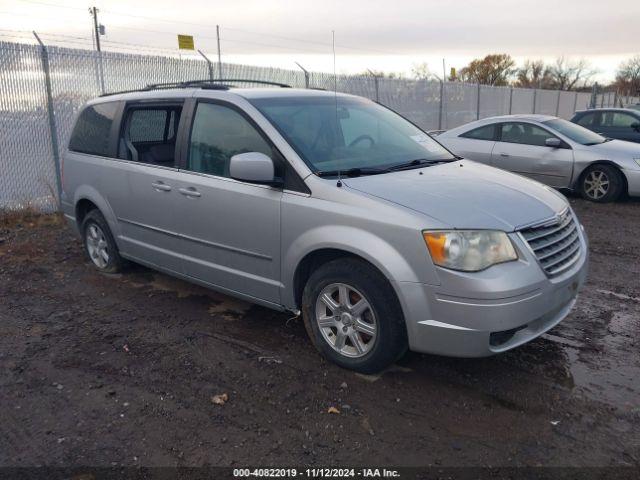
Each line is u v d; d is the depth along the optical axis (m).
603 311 4.83
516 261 3.33
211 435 3.16
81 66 8.88
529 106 24.81
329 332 3.90
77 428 3.24
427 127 17.39
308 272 4.02
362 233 3.50
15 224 8.01
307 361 3.98
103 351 4.19
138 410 3.41
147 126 5.15
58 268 6.16
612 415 3.29
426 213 3.37
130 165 5.16
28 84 8.33
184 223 4.66
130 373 3.86
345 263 3.64
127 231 5.38
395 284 3.38
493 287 3.19
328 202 3.69
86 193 5.74
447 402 3.45
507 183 4.05
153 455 2.99
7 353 4.17
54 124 8.66
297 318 4.73
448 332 3.29
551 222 3.61
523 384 3.65
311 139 4.15
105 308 5.03
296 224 3.83
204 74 10.53
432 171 4.21
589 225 8.04
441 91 17.86
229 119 4.39
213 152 4.45
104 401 3.52
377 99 14.89
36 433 3.20
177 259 4.85
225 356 4.08
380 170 4.05
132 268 6.02
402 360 3.96
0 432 3.22
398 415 3.32
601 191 9.55
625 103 38.56
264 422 3.27
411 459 2.93
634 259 6.36
